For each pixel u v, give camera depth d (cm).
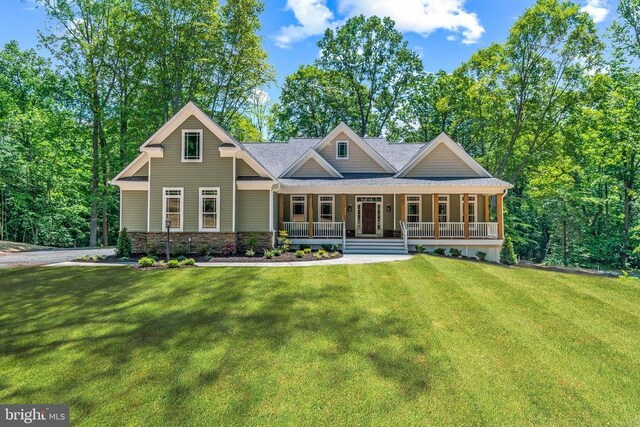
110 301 911
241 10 2700
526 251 3544
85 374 558
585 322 781
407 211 2189
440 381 540
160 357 612
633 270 2320
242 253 1712
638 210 2608
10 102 2872
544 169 2761
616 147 2345
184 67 2731
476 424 446
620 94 2275
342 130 2192
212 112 2928
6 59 2923
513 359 611
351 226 2200
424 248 1919
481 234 1978
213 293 977
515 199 2922
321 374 559
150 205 1689
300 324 759
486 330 734
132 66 2727
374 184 1958
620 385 534
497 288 1042
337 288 1030
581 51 2417
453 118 3266
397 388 521
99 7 2681
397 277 1162
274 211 1908
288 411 470
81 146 3055
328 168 2100
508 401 493
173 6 2556
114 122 2889
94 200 2805
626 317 812
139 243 1722
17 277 1162
